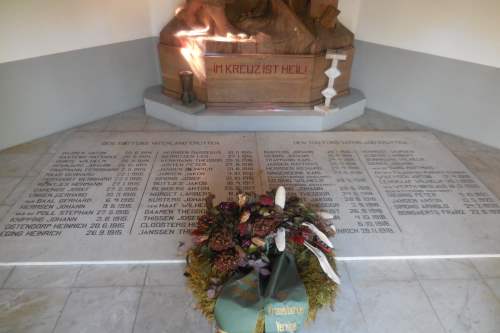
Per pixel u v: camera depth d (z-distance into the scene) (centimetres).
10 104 359
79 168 335
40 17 353
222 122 401
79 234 259
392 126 438
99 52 410
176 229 265
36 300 215
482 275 241
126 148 369
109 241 254
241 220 202
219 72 391
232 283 186
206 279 193
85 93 414
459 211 293
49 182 314
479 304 221
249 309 174
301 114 405
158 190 305
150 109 440
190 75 392
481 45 371
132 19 425
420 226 277
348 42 425
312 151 371
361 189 316
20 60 353
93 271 235
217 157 355
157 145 375
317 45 387
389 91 458
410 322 209
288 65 389
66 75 391
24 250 245
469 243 263
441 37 394
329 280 197
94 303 215
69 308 212
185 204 290
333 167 346
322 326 206
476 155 379
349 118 446
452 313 215
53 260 238
